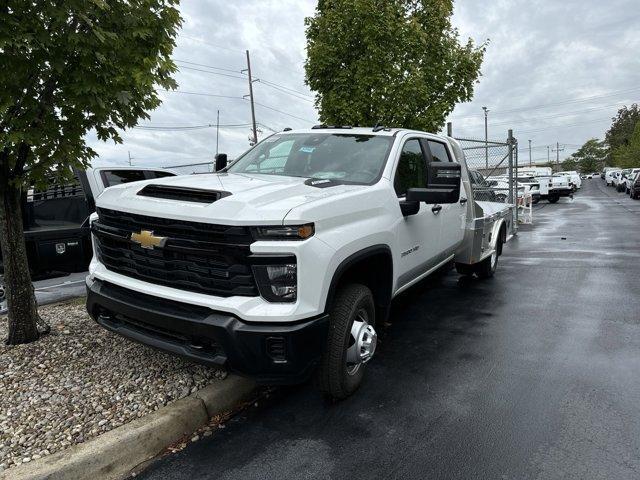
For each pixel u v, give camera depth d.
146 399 3.55
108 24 4.04
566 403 3.71
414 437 3.28
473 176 8.78
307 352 3.11
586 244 11.90
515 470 2.91
